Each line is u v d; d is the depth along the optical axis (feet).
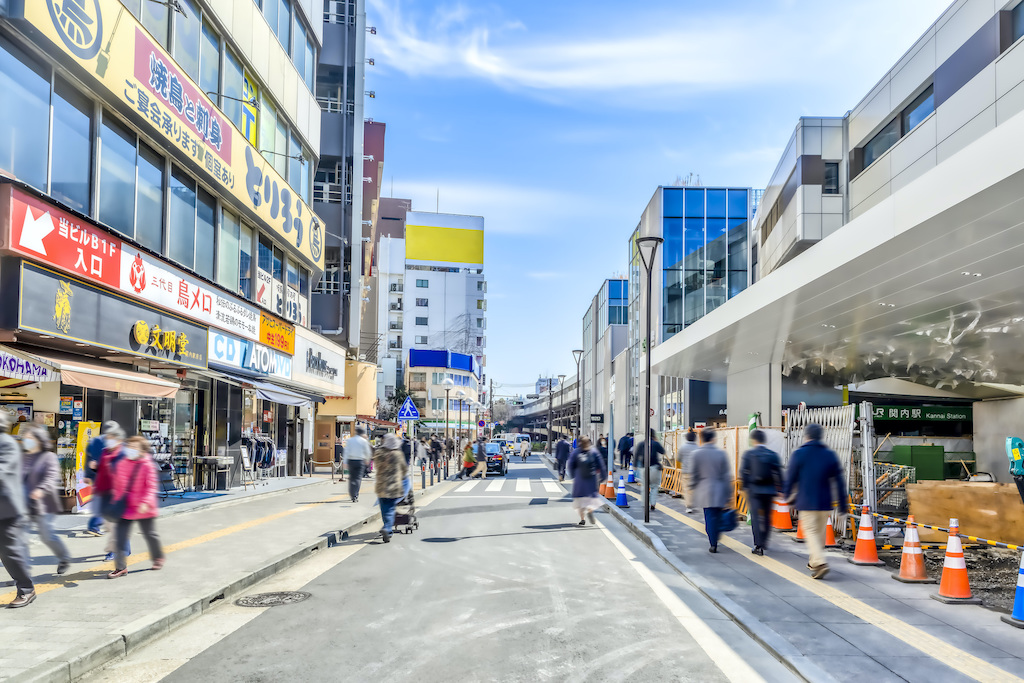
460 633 21.02
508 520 50.90
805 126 72.02
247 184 63.93
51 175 37.73
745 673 17.65
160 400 55.88
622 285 224.94
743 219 137.59
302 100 81.82
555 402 394.93
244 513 49.19
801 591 26.30
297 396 64.80
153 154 49.55
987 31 43.93
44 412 43.04
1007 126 24.97
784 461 46.83
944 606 23.93
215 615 23.09
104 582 25.95
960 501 35.37
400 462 40.19
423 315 344.28
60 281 37.78
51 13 35.50
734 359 86.02
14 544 22.07
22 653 17.30
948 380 75.41
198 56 55.16
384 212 346.33
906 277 40.57
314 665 17.99
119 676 17.17
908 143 55.01
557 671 17.66
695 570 30.63
